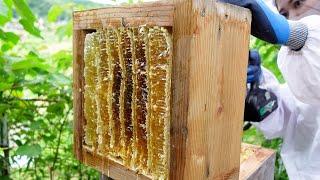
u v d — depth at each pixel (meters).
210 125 0.43
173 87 0.42
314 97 0.62
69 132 1.27
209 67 0.42
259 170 0.62
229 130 0.46
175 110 0.42
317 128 0.81
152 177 0.47
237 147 0.48
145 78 0.47
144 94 0.47
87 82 0.58
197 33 0.40
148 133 0.46
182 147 0.41
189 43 0.39
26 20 0.89
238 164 0.48
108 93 0.52
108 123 0.54
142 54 0.47
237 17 0.44
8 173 1.14
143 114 0.48
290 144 0.86
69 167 1.31
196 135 0.42
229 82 0.44
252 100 0.72
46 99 1.11
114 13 0.50
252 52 0.73
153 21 0.44
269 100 0.74
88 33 0.57
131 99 0.49
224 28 0.42
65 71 1.20
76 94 0.61
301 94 0.63
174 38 0.41
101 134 0.55
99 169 0.57
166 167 0.44
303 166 0.81
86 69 0.58
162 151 0.45
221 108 0.44
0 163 1.12
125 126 0.51
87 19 0.56
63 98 1.12
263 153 0.71
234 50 0.44
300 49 0.57
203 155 0.43
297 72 0.60
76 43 0.59
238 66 0.45
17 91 1.08
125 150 0.51
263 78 0.83
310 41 0.55
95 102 0.57
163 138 0.45
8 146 1.14
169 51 0.42
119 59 0.50
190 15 0.39
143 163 0.49
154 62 0.45
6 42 1.05
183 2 0.40
